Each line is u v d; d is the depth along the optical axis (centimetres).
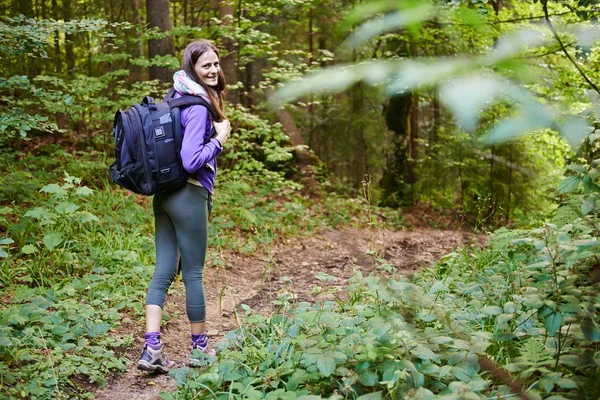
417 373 244
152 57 935
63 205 493
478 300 351
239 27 956
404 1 54
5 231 537
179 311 446
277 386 281
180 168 314
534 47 59
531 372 234
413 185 1314
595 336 208
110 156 868
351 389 237
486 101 51
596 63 282
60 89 906
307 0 724
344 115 1316
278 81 869
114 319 399
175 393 297
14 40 486
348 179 1455
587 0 152
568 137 52
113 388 320
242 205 855
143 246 562
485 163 854
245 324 400
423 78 52
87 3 1289
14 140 809
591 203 243
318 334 301
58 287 431
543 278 271
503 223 905
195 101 316
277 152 864
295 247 734
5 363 309
